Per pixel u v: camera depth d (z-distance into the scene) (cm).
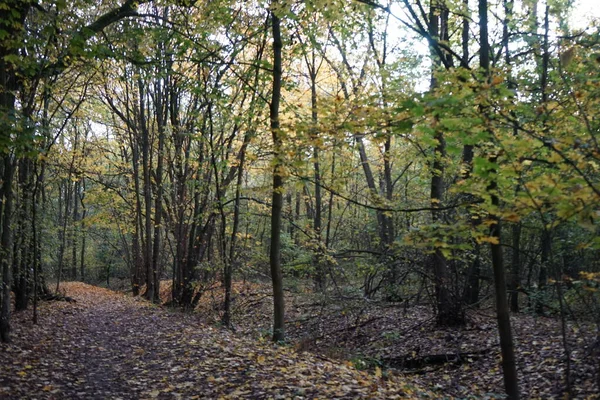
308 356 921
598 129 644
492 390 863
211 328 1329
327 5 923
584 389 741
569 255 1073
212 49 1253
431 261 1273
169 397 687
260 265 2481
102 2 1245
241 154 1515
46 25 945
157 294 2358
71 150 2397
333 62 2042
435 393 826
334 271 1543
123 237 3566
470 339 1151
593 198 425
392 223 1597
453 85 531
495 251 648
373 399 630
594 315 838
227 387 703
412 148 1256
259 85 1355
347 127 548
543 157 557
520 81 865
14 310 1603
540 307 1338
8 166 1034
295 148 618
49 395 691
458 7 988
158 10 1487
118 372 848
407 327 1366
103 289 3250
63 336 1177
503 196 534
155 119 2395
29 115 1030
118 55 1139
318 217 2203
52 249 2061
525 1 953
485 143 595
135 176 2623
